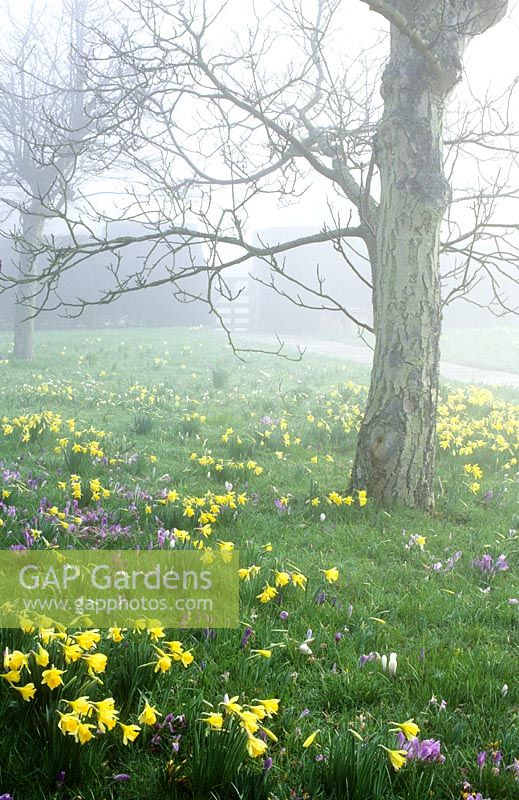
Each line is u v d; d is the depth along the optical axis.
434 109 6.25
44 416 9.40
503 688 3.31
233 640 3.74
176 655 3.05
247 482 7.06
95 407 11.77
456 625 4.17
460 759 2.84
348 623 4.09
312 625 3.99
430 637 3.99
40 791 2.46
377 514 6.20
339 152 7.41
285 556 5.12
